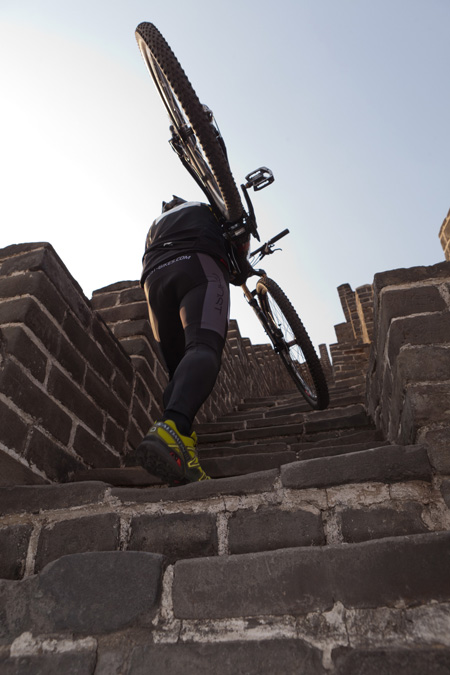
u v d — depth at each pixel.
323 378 3.22
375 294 2.12
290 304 3.27
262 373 9.84
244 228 2.03
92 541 1.57
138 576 1.35
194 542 1.51
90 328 2.71
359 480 1.50
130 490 1.66
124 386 3.02
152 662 1.19
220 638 1.22
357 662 1.10
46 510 1.68
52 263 2.42
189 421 1.64
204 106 1.83
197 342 1.79
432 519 1.40
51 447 2.13
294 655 1.15
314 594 1.25
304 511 1.50
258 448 2.94
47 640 1.28
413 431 1.63
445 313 1.86
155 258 2.08
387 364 2.09
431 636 1.13
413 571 1.23
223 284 1.98
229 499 1.57
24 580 1.40
